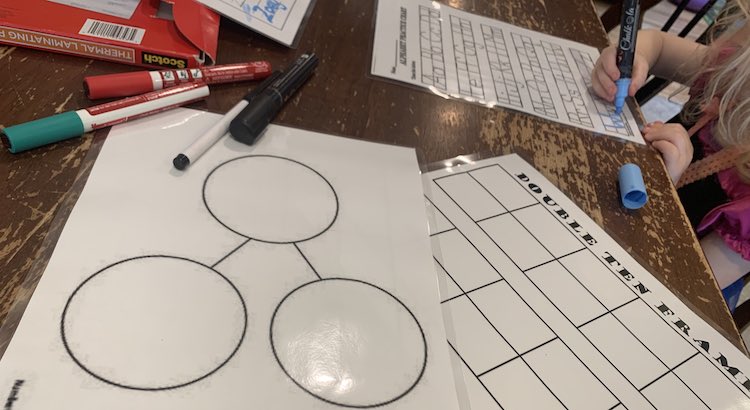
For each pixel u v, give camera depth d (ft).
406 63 2.09
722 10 3.22
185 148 1.41
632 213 1.74
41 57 1.60
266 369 1.02
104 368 0.94
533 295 1.36
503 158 1.78
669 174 2.05
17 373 0.90
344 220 1.37
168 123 1.48
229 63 1.82
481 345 1.19
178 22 1.72
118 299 1.05
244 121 1.47
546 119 2.04
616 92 2.23
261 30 1.93
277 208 1.34
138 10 1.78
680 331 1.40
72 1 1.71
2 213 1.14
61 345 0.95
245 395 0.97
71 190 1.23
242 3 1.96
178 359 0.99
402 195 1.50
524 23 2.68
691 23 3.80
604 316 1.37
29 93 1.48
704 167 2.89
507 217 1.56
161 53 1.66
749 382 1.33
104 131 1.40
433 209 1.50
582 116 2.13
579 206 1.70
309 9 2.22
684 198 2.89
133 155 1.35
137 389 0.93
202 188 1.33
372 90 1.90
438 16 2.47
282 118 1.65
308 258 1.24
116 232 1.16
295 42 2.01
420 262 1.33
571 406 1.14
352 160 1.57
